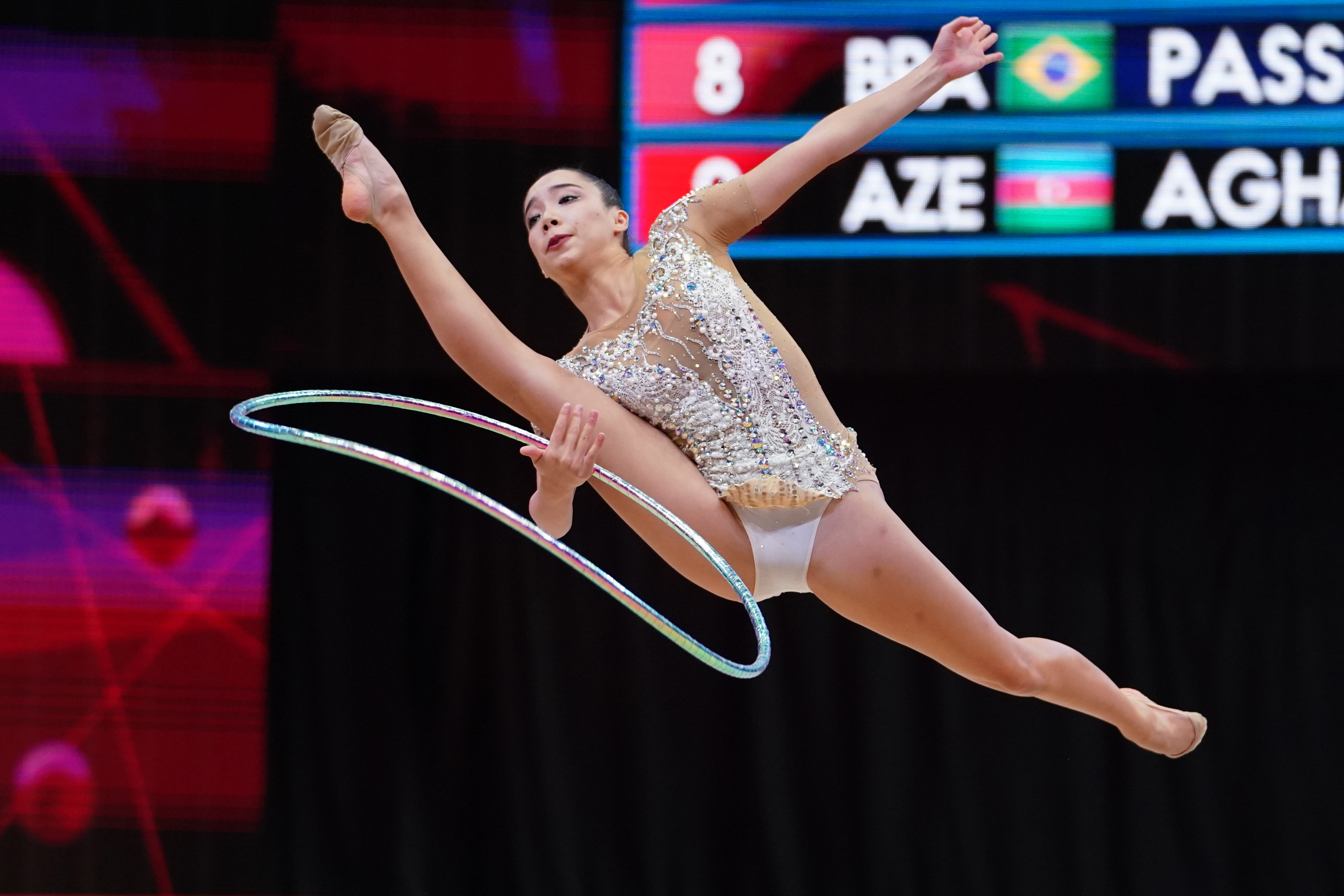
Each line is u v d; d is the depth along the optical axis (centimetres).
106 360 1584
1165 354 1481
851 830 1590
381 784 1603
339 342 1554
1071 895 1562
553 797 1591
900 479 1644
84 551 1596
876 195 1514
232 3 1564
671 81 1529
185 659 1596
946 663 805
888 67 1514
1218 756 1591
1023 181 1504
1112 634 1619
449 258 1527
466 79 1541
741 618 1634
